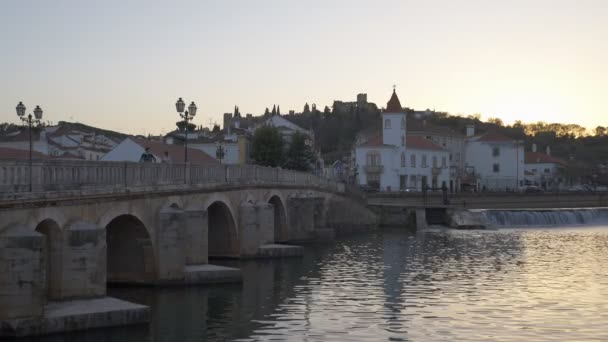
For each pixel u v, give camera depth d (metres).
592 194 139.88
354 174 150.12
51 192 33.81
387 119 144.88
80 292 36.12
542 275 54.97
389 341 33.31
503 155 173.62
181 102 53.62
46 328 32.00
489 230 102.38
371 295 45.47
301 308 41.06
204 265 51.19
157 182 46.59
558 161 199.50
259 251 65.31
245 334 34.66
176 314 38.84
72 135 136.00
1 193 30.30
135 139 103.25
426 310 40.59
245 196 67.44
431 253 70.62
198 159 110.44
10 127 132.62
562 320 38.16
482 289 48.06
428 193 127.56
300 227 83.81
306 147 136.25
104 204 39.50
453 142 171.88
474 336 34.38
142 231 45.66
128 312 34.91
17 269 30.77
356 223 101.31
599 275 55.12
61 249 35.66
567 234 94.50
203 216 51.69
